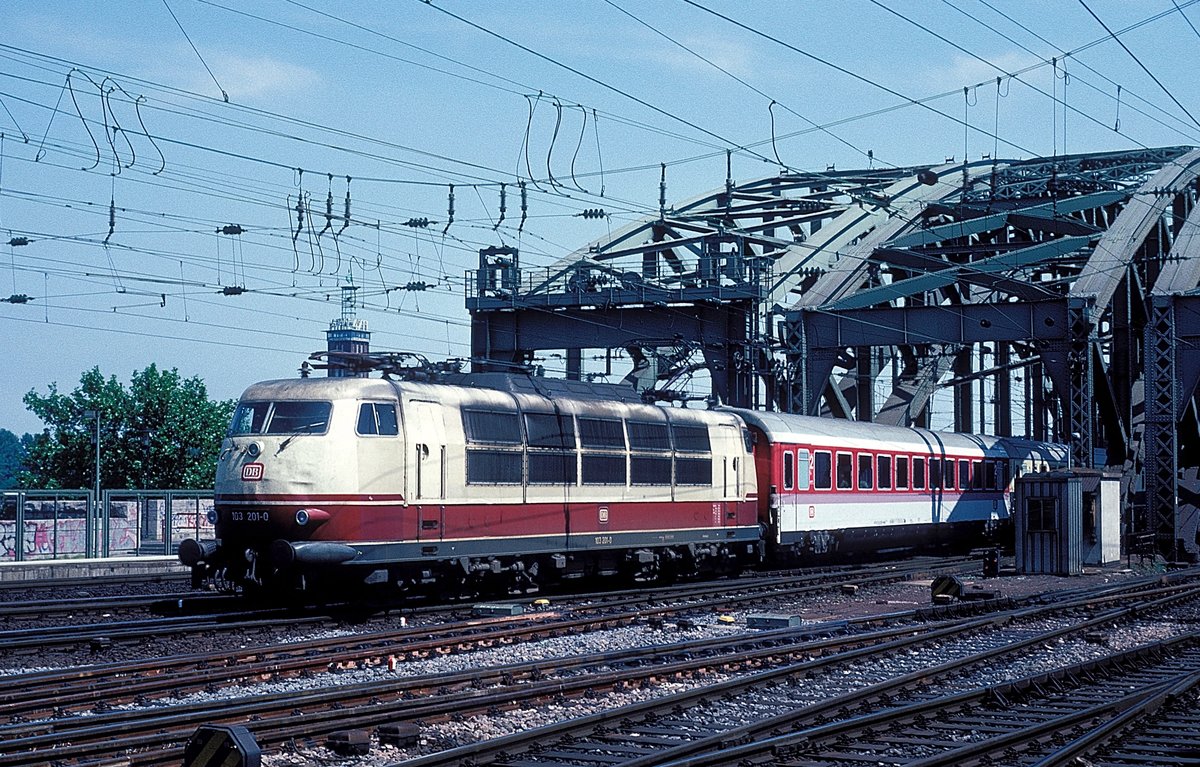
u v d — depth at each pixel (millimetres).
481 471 25344
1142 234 56344
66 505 44188
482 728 13180
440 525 24422
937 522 44250
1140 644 21422
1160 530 43219
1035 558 37312
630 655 17797
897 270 64312
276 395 23922
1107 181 69625
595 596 27188
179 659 16516
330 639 18828
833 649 19625
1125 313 58469
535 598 26375
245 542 23578
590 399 29078
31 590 29531
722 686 15172
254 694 14906
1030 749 12258
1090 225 63562
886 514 40844
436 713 13477
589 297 52406
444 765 11305
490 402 25922
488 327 53750
